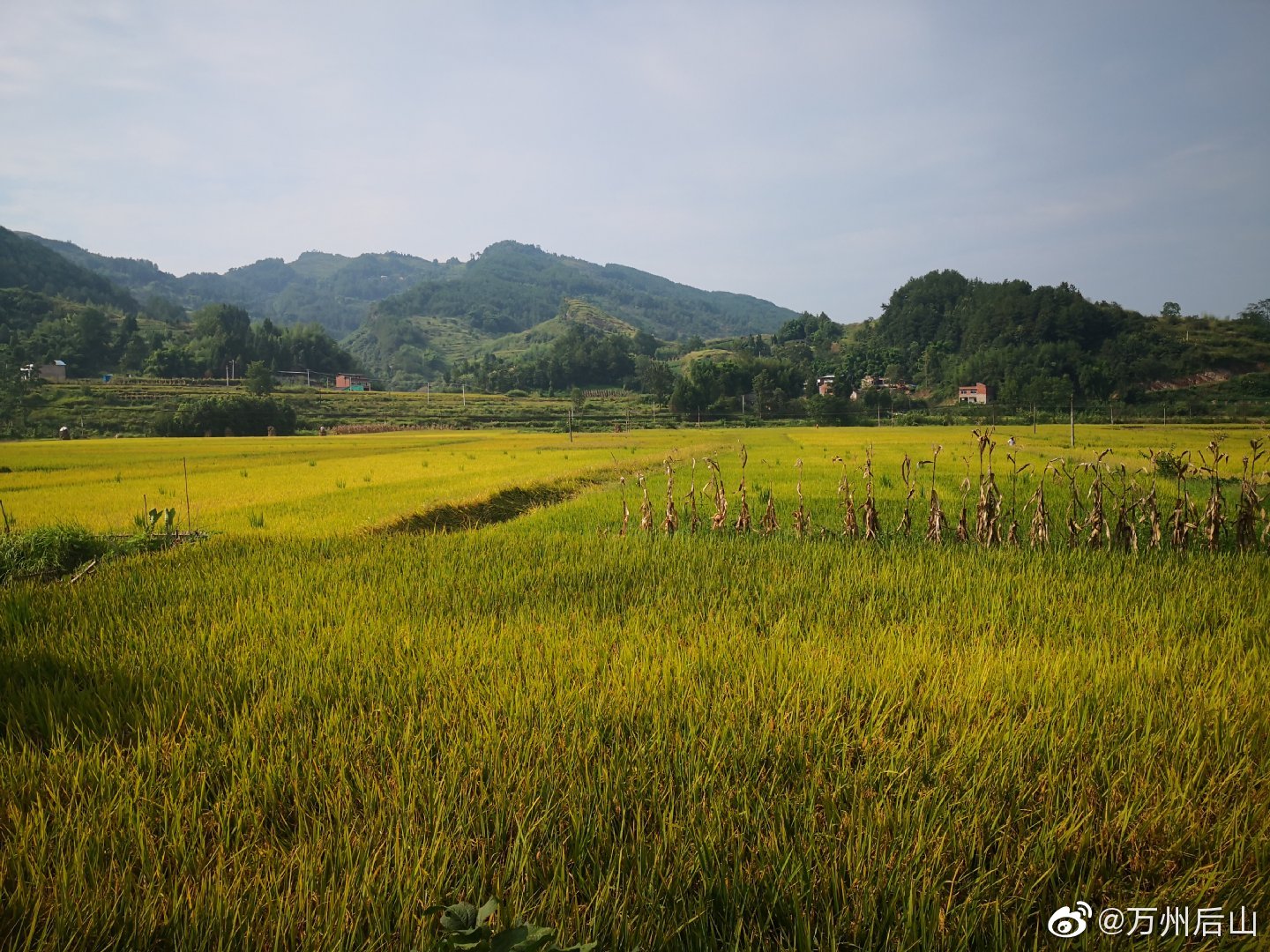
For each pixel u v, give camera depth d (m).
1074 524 11.15
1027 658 5.48
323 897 2.93
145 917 2.85
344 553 10.40
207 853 3.35
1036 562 9.50
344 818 3.49
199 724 4.61
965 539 11.36
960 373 139.88
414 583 8.44
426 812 3.50
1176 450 35.47
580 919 2.84
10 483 25.22
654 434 79.31
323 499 18.44
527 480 22.59
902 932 2.85
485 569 9.20
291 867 3.12
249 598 7.88
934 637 6.32
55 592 8.16
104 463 35.94
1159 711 4.45
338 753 4.03
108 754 4.16
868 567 9.22
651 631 6.50
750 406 120.31
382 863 3.13
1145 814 3.44
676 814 3.51
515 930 2.15
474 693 4.84
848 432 76.56
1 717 4.79
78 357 136.25
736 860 3.13
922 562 9.49
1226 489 19.50
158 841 3.37
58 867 3.10
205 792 3.75
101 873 3.11
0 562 11.11
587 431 94.38
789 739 4.16
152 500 19.25
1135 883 3.10
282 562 9.70
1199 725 4.25
